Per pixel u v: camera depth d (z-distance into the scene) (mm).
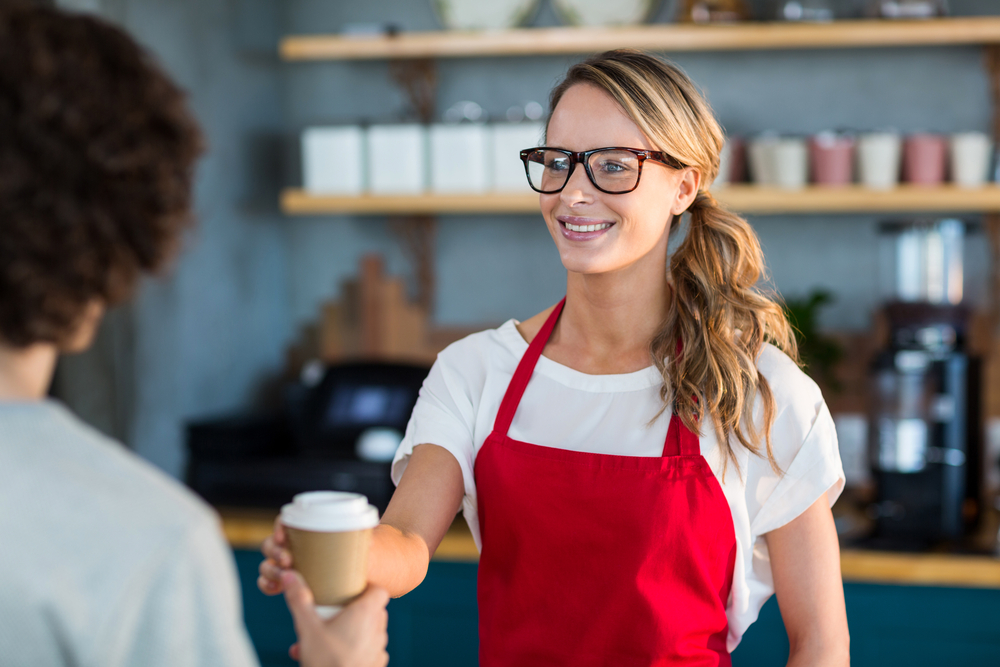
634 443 1134
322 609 770
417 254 2914
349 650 750
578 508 1103
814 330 2455
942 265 2328
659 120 1084
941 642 2014
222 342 2678
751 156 2480
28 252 558
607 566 1095
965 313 2291
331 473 2320
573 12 2674
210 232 2590
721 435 1100
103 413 2258
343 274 2967
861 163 2377
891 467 2143
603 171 1085
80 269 579
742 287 1189
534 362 1192
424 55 2795
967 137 2330
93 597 531
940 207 2455
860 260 2703
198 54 2514
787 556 1123
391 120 2895
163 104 625
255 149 2816
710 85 2734
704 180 1173
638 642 1088
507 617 1146
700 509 1089
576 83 1124
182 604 560
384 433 2389
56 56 570
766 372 1138
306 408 2523
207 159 2553
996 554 2033
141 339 2352
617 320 1165
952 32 2350
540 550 1117
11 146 552
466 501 1205
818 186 2404
